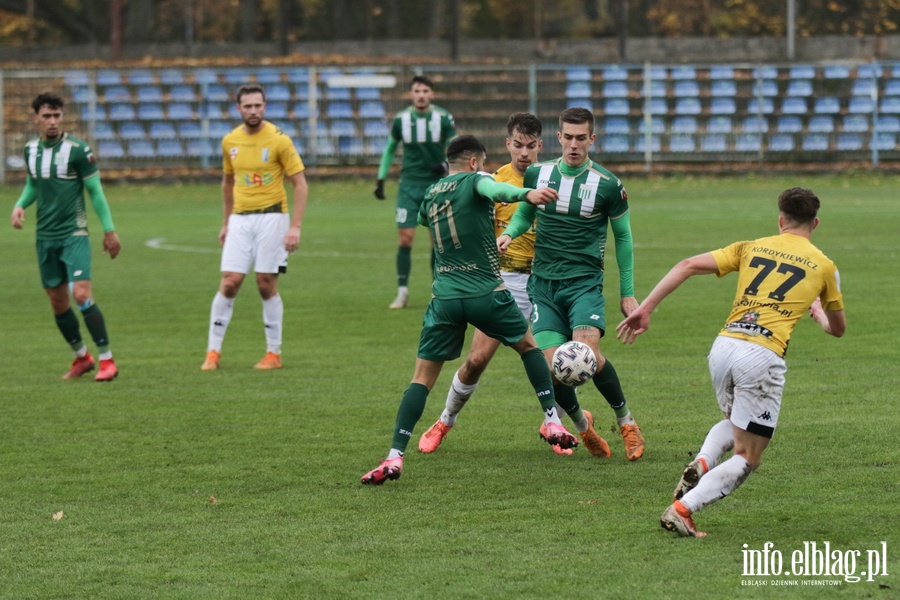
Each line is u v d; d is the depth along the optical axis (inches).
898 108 4229.8
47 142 1112.2
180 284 1822.1
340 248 2303.2
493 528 642.2
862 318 1366.9
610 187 796.0
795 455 783.7
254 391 1055.0
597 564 578.6
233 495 721.0
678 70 4237.2
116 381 1114.1
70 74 4168.3
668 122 4252.0
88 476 771.4
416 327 1411.2
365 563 588.7
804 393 984.9
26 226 2824.8
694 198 3368.6
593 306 792.3
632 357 1179.3
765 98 4247.0
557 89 4229.8
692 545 605.0
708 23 4667.8
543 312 811.4
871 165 4232.3
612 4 4650.6
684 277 644.7
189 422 932.0
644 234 2412.6
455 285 753.0
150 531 650.8
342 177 4097.0
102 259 2158.0
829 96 4239.7
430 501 700.7
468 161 756.0
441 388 1069.8
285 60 4404.5
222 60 4424.2
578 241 805.9
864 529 626.2
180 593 553.0
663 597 531.8
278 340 1176.2
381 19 4648.1
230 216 1189.7
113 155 4183.1
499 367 1165.7
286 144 1164.5
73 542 633.6
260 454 826.2
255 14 4682.6
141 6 4650.6
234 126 4185.5
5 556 612.1
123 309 1583.4
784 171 4185.5
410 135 1535.4
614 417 933.8
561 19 4635.8
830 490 700.0
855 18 4655.5
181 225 2805.1
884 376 1048.2
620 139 4254.4
